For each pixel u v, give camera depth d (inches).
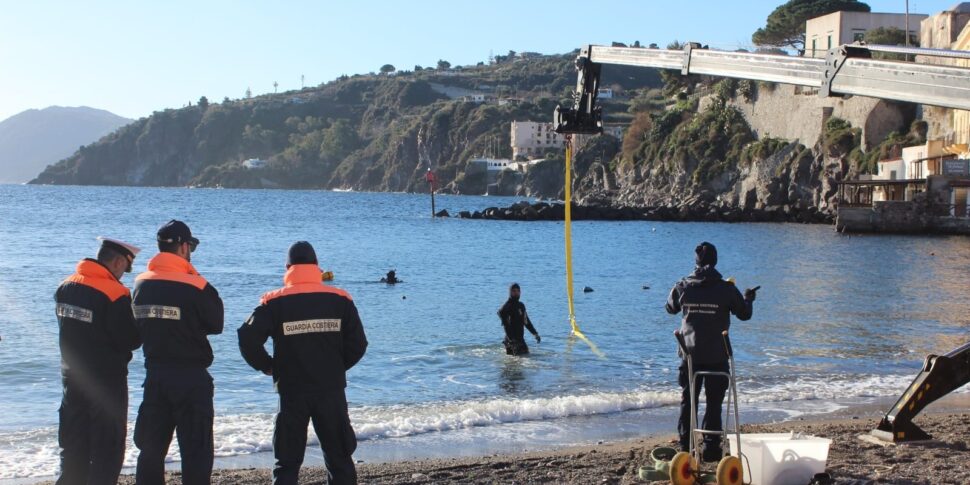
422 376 603.5
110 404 259.6
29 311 919.7
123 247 264.4
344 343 260.7
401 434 440.1
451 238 2568.9
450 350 709.3
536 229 3107.8
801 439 296.4
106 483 260.7
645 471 314.5
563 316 924.0
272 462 382.0
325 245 2225.6
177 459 386.6
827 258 1868.8
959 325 873.5
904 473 312.2
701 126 4857.3
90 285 257.9
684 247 2217.0
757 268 1620.3
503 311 688.4
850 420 463.8
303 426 256.2
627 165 5462.6
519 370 625.9
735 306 323.3
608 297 1109.1
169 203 5516.7
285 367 255.3
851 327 855.1
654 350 712.4
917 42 3774.6
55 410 496.1
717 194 4532.5
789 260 1817.2
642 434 441.1
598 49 532.1
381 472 344.8
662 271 1520.7
